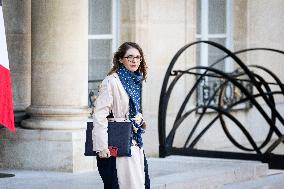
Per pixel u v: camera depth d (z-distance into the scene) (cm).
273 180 1283
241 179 1256
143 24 1476
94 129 847
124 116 861
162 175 1173
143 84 1478
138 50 866
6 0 1215
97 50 1453
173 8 1523
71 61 1186
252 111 1759
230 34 1736
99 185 1070
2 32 1012
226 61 1731
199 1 1672
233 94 1702
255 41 1767
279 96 1842
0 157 1199
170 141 1402
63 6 1180
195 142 1475
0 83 998
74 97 1189
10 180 1101
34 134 1181
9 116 1004
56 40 1182
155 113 1497
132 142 859
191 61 1568
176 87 1544
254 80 1459
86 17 1203
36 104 1194
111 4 1470
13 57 1224
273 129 1436
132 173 854
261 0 1783
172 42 1523
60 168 1171
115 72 864
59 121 1180
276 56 1831
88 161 1188
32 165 1183
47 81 1187
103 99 852
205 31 1675
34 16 1190
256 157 1361
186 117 1479
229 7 1731
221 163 1309
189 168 1248
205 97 1619
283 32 1845
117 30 1478
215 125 1662
